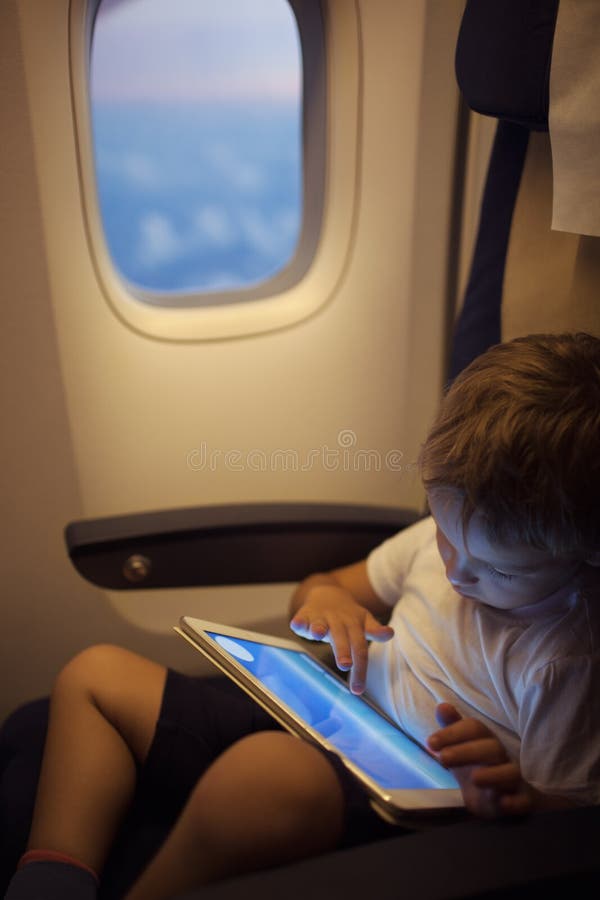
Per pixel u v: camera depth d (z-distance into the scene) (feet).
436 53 4.44
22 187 4.07
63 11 3.87
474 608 3.33
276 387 4.91
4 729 3.79
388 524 4.43
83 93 4.07
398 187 4.66
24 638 4.82
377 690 3.60
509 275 3.84
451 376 4.15
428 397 5.17
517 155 3.76
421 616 3.56
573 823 2.34
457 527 2.79
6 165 4.01
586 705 2.83
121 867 2.98
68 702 3.22
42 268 4.23
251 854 2.30
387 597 4.06
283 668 3.27
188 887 2.33
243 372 4.83
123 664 3.35
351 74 4.38
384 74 4.42
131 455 4.77
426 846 2.21
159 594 4.94
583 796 2.74
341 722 2.99
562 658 2.91
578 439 2.67
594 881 2.16
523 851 2.20
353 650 3.39
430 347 5.07
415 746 3.08
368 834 2.84
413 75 4.44
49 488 4.62
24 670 4.87
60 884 2.72
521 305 3.81
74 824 2.92
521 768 2.88
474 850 2.20
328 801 2.42
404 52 4.39
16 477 4.55
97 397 4.58
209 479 4.98
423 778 2.75
